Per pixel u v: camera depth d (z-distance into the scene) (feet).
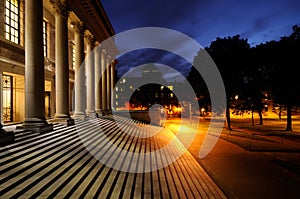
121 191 26.03
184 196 28.19
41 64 41.45
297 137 81.35
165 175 35.91
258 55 101.09
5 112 57.06
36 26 41.06
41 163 26.96
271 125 123.34
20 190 20.15
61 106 51.52
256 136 82.17
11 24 52.08
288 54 89.25
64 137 39.65
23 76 60.18
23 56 55.83
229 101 107.86
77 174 27.17
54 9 51.88
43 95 41.63
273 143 67.62
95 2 73.61
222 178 34.81
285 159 47.85
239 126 118.01
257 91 106.93
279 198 27.55
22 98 60.80
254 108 112.27
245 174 36.96
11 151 27.48
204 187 32.63
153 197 26.35
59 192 22.04
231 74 105.09
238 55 103.30
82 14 65.51
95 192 23.68
